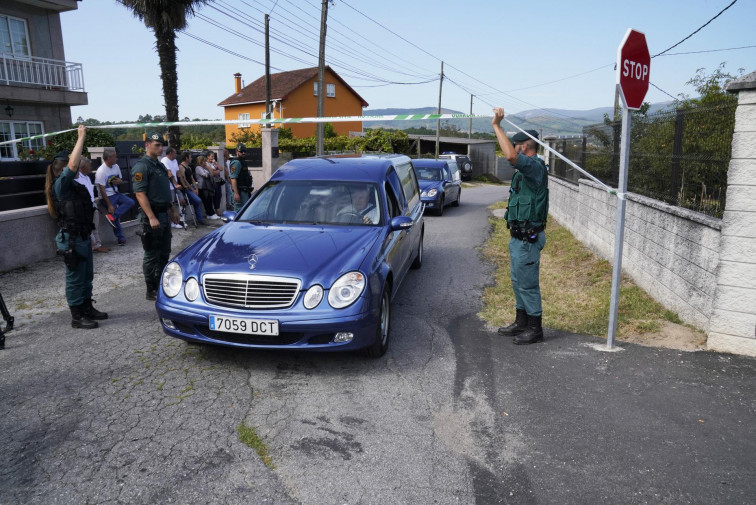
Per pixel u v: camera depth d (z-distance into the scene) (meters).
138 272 7.30
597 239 8.12
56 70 18.55
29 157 16.61
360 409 3.50
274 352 4.45
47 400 3.56
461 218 13.95
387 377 4.00
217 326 3.88
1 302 4.74
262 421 3.32
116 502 2.55
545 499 2.62
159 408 3.47
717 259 4.42
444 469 2.86
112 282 6.76
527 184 4.47
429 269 7.82
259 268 3.97
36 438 3.09
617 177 7.25
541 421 3.36
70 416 3.35
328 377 3.99
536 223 4.52
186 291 4.04
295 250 4.27
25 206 7.72
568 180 11.30
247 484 2.70
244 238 4.59
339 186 5.52
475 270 7.75
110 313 5.48
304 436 3.16
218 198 12.61
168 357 4.32
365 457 2.95
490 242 10.18
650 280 5.81
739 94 4.01
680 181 5.33
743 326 4.27
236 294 3.90
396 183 6.18
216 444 3.05
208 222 11.83
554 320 5.29
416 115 5.00
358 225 5.03
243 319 3.81
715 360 4.21
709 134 4.79
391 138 33.41
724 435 3.19
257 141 27.83
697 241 4.75
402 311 5.72
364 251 4.36
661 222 5.52
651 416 3.41
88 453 2.95
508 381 3.93
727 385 3.81
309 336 3.85
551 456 2.99
